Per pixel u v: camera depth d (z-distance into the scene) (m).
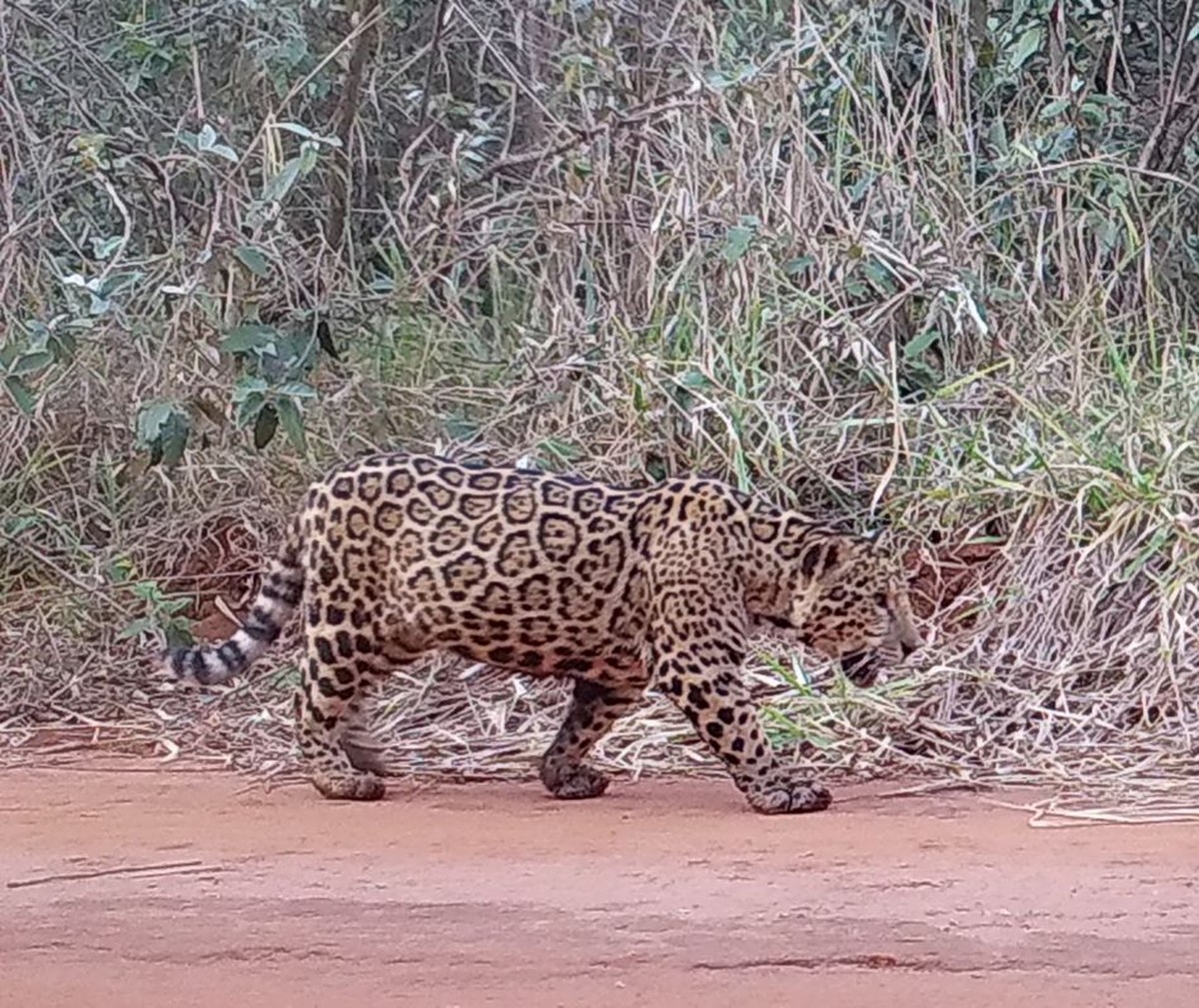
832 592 8.05
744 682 8.62
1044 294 11.75
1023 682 9.47
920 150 12.18
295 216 12.94
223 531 11.54
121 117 12.89
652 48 12.45
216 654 8.52
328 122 13.19
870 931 6.13
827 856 7.04
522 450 11.03
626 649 8.12
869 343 11.12
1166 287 12.43
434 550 8.10
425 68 13.67
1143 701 9.22
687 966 5.85
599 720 8.28
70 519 11.62
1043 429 10.84
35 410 11.23
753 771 7.93
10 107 12.24
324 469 11.45
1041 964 5.85
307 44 12.88
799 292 11.38
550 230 11.88
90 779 8.67
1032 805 8.02
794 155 11.67
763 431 10.98
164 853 7.17
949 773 8.63
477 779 8.71
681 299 11.42
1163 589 9.55
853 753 8.81
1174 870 6.86
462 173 12.45
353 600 8.21
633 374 11.02
